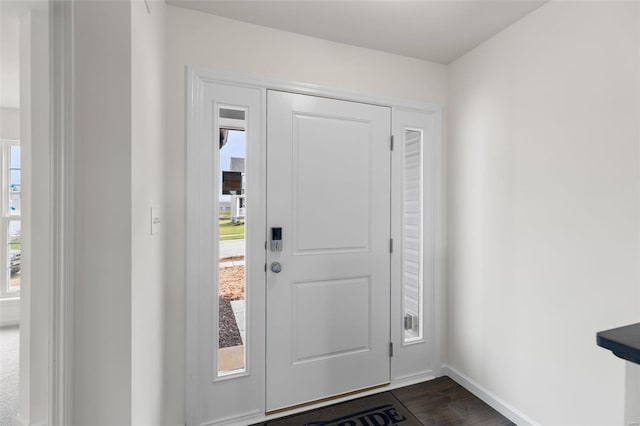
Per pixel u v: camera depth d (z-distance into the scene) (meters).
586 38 1.45
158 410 1.42
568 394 1.53
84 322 0.84
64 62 0.79
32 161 0.79
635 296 1.29
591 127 1.43
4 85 2.56
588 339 1.45
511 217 1.82
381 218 2.12
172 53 1.65
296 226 1.91
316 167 1.95
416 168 2.27
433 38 1.97
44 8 0.77
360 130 2.06
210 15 1.73
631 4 1.29
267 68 1.84
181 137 1.67
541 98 1.65
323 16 1.75
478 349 2.05
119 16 0.88
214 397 1.74
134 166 0.93
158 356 1.41
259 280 1.83
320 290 1.98
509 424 1.78
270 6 1.66
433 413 1.88
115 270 0.87
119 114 0.88
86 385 0.84
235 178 1.80
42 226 0.79
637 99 1.28
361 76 2.06
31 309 0.79
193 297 1.69
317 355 1.97
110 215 0.87
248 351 1.81
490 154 1.96
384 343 2.13
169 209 1.65
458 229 2.21
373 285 2.11
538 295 1.67
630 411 0.54
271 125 1.85
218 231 1.76
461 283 2.19
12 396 2.04
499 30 1.88
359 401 2.00
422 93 2.23
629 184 1.30
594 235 1.42
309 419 1.82
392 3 1.64
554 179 1.59
